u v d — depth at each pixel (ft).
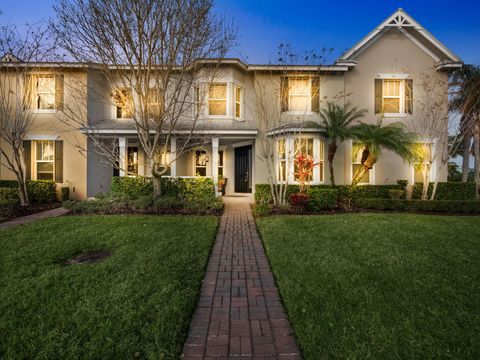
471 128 36.83
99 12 24.39
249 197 41.65
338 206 31.35
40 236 17.31
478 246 15.92
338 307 9.15
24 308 9.01
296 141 35.70
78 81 34.99
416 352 7.04
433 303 9.41
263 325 8.45
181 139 37.73
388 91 40.81
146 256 13.83
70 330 7.84
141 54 26.50
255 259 14.56
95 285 10.61
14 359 6.77
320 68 36.06
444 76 40.01
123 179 34.53
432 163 38.06
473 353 7.03
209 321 8.68
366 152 33.88
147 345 7.26
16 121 31.89
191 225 20.70
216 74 33.60
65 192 37.86
